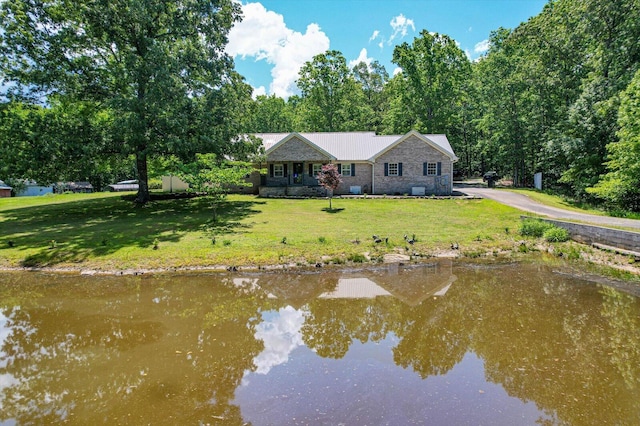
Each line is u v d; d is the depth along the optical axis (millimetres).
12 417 4254
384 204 21812
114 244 12828
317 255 12000
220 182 16641
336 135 30859
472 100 45312
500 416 4148
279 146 27484
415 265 11484
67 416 4258
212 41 21109
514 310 7750
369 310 7926
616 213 17422
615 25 24297
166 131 18828
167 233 14336
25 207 21969
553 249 12961
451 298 8602
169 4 19844
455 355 5742
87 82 19297
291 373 5191
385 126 49938
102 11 18172
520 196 24641
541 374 5117
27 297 8805
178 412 4289
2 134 16734
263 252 12102
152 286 9617
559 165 28859
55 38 17875
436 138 29219
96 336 6582
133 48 20812
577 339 6258
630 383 4840
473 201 22172
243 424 4016
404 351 5918
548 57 28656
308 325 7098
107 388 4852
